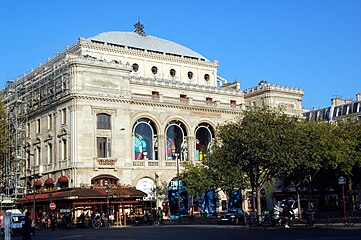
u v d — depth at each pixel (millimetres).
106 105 73000
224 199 85625
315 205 77125
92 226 61156
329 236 32406
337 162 56781
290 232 38406
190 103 82938
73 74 70938
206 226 54469
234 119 88062
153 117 78812
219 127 56281
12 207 73000
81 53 81812
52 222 60688
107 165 71562
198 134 85812
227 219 59656
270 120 50688
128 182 73500
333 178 64938
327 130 58531
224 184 68750
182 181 75188
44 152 77938
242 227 49000
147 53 88688
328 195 89375
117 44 87125
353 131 61094
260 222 51031
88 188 65938
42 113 79188
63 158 72438
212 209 84438
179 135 83312
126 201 67000
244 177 67875
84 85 71312
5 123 71812
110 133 73000
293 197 86938
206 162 70188
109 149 72812
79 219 63250
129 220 69188
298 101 96875
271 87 92562
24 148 82938
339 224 44469
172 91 85500
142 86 82188
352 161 58062
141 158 77875
